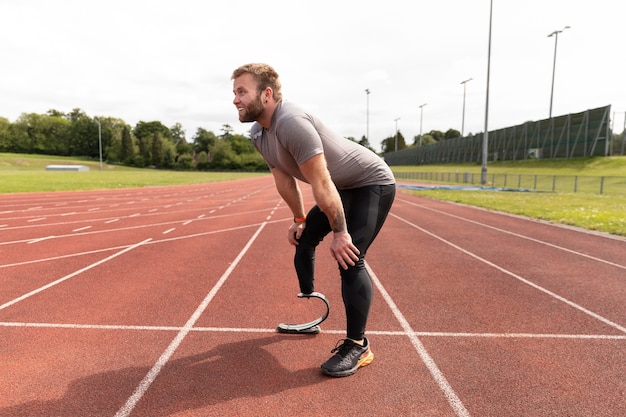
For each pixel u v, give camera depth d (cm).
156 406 197
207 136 11100
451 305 357
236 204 1411
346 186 235
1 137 10406
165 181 3316
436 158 6481
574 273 473
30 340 276
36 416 189
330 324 309
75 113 12925
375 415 190
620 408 197
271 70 206
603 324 312
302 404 199
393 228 838
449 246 642
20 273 462
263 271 475
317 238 258
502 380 225
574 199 1546
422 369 237
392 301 368
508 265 513
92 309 340
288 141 197
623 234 738
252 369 235
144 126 12000
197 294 384
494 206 1264
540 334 292
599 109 3381
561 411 194
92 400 202
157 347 266
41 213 1091
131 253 581
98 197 1678
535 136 4144
